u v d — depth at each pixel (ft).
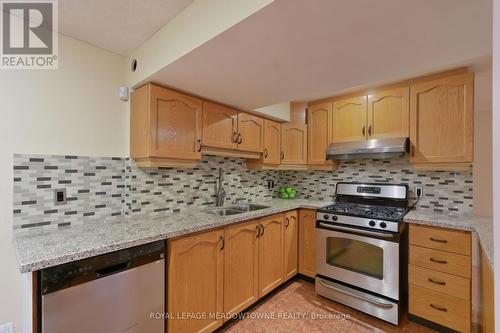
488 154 9.63
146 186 6.41
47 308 3.42
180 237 5.10
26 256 3.47
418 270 6.44
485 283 4.91
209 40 3.97
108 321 4.02
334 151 8.66
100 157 5.70
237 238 6.48
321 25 3.59
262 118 9.00
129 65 6.06
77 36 5.31
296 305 7.34
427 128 7.06
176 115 6.12
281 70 5.16
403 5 3.14
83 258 3.72
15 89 4.63
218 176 8.44
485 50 4.38
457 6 3.17
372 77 5.57
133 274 4.33
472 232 5.68
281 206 8.52
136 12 4.53
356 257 7.29
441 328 6.09
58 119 5.12
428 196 7.93
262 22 3.50
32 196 4.78
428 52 4.44
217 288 5.90
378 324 6.46
